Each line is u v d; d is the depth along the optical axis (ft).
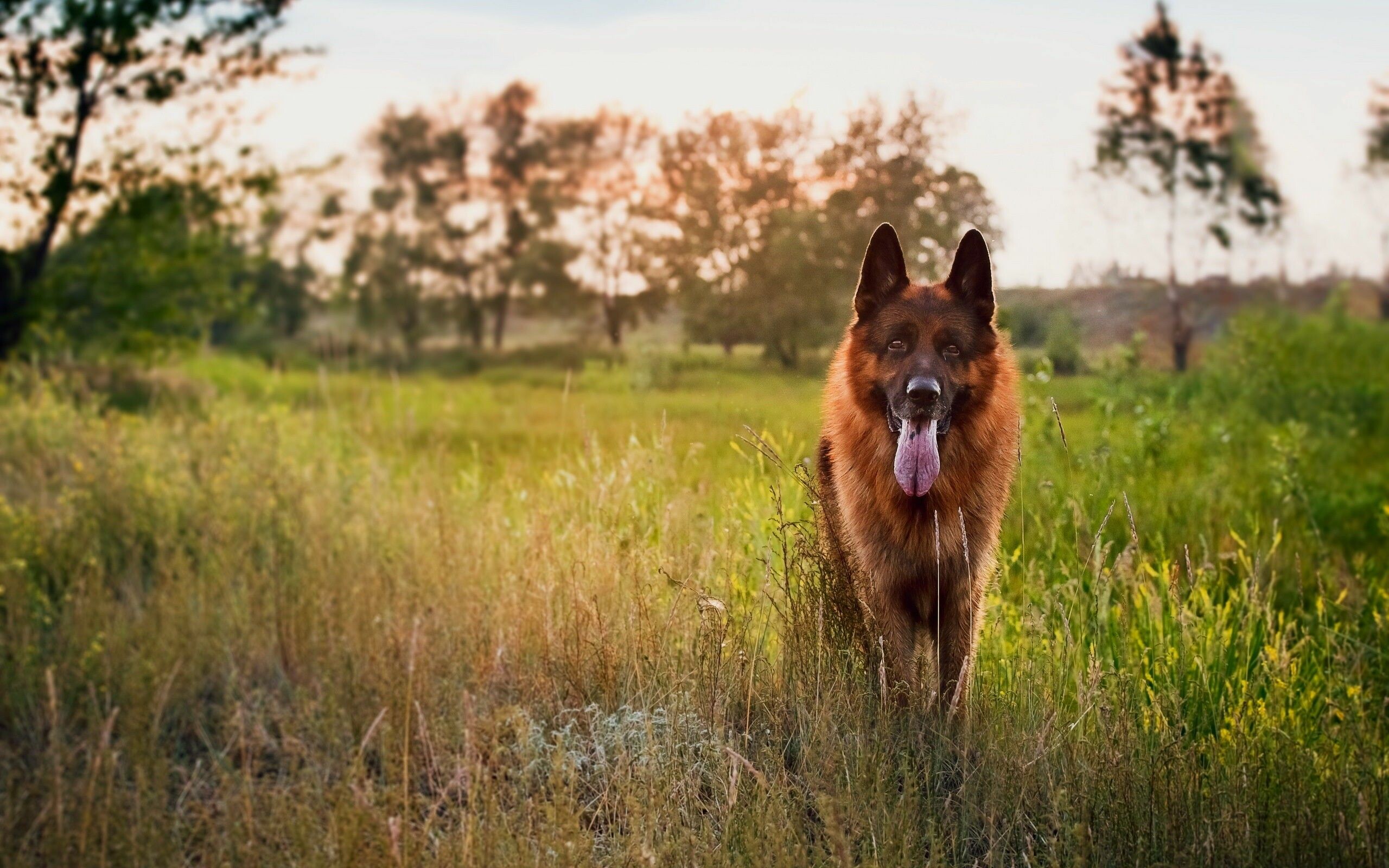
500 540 18.40
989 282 14.49
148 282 55.31
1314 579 19.01
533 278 140.97
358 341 141.79
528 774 12.46
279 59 57.41
